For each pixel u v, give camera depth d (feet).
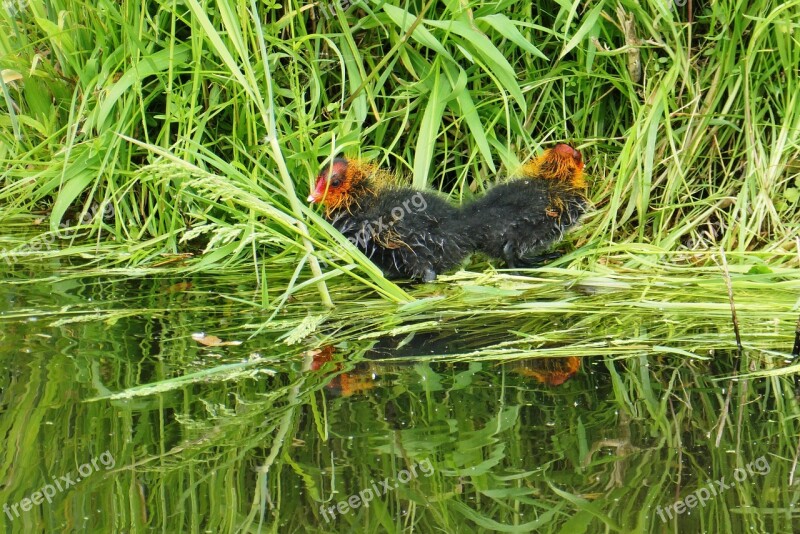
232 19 13.74
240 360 11.48
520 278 14.78
